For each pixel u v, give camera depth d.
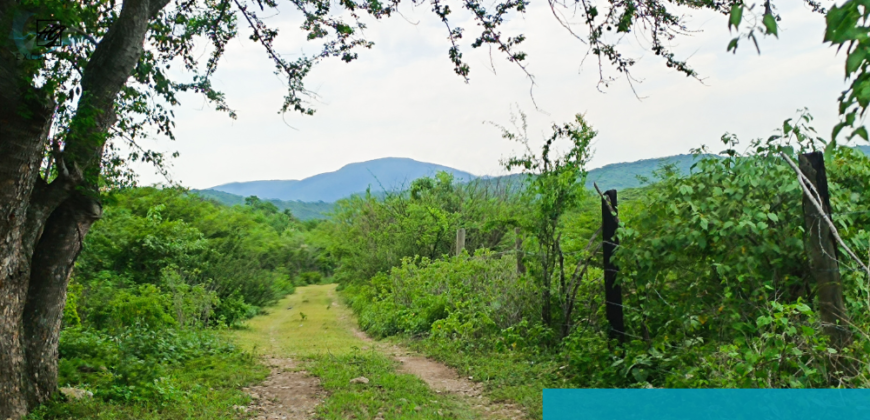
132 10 6.46
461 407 6.71
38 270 6.38
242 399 7.12
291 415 6.61
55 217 6.56
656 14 7.82
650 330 7.47
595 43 7.75
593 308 8.96
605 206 7.95
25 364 6.12
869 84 1.92
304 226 73.50
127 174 8.72
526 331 9.91
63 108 6.07
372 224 29.17
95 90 6.36
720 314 6.16
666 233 6.47
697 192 6.45
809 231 5.28
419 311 14.34
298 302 30.69
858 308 5.27
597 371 7.01
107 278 17.59
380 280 21.34
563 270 9.65
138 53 6.61
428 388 7.70
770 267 6.02
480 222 21.83
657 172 8.91
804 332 4.60
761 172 5.97
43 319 6.33
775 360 4.66
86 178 6.48
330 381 8.00
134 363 7.64
